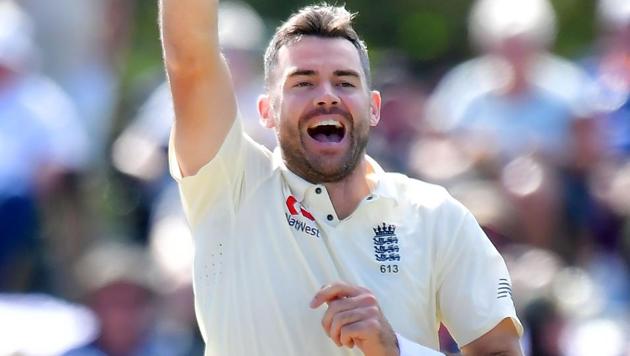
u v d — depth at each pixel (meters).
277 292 21.66
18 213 39.94
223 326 21.86
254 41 43.56
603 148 41.91
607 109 43.25
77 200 41.88
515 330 22.14
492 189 37.78
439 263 22.16
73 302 37.91
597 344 34.91
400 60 55.72
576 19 58.25
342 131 21.94
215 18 21.95
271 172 22.22
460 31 59.69
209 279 22.06
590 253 39.06
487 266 22.22
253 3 56.72
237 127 22.22
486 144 41.56
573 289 36.31
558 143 42.12
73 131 43.00
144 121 44.66
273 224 21.89
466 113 43.44
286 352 21.53
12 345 33.66
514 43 43.38
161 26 22.14
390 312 21.69
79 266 38.31
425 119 46.25
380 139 43.72
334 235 21.81
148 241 41.66
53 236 40.91
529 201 37.84
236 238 22.00
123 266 35.22
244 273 21.81
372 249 21.89
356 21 59.44
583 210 39.25
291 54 21.95
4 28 42.75
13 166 40.47
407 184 22.62
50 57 48.12
